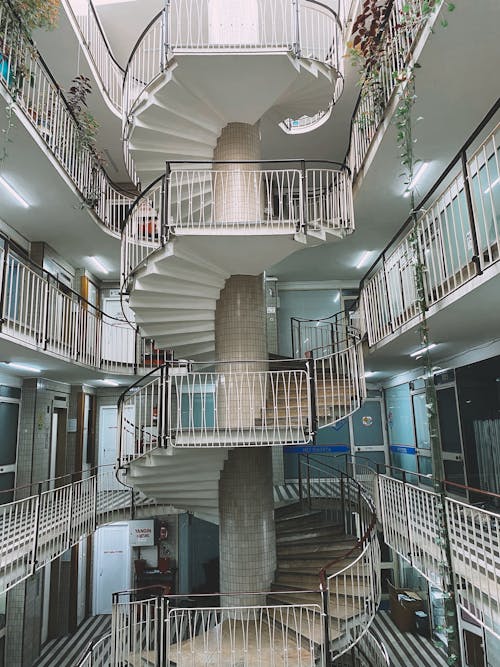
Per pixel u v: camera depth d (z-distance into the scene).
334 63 6.97
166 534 9.43
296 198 8.28
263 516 6.35
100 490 9.64
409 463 9.16
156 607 5.19
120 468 5.97
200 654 5.36
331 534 7.61
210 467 5.94
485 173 5.16
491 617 3.70
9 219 6.93
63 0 6.37
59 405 8.79
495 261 3.46
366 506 7.75
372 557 5.96
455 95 4.64
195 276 5.75
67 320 6.98
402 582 9.73
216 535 9.65
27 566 5.24
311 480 10.41
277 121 6.66
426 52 4.12
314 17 7.72
